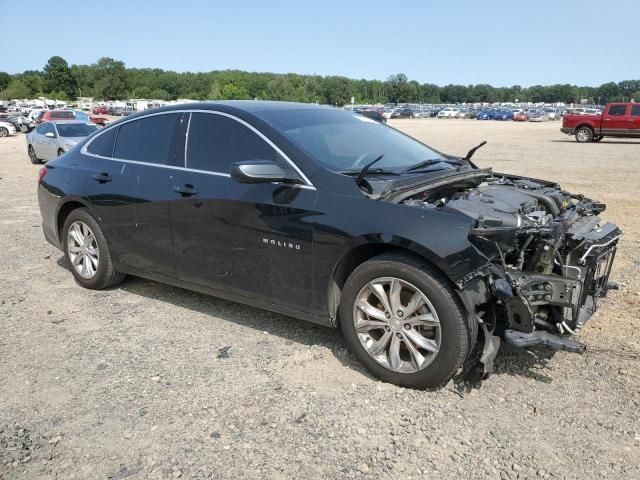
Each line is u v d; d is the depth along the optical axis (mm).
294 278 4047
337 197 3814
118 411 3441
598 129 27125
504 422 3295
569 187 12109
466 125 54812
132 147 5141
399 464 2947
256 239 4172
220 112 4570
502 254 3482
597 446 3078
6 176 15031
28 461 2990
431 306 3469
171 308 5090
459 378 3768
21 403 3537
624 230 7949
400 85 180750
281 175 3898
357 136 4656
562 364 3963
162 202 4711
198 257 4578
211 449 3078
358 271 3730
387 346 3725
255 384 3738
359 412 3402
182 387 3709
